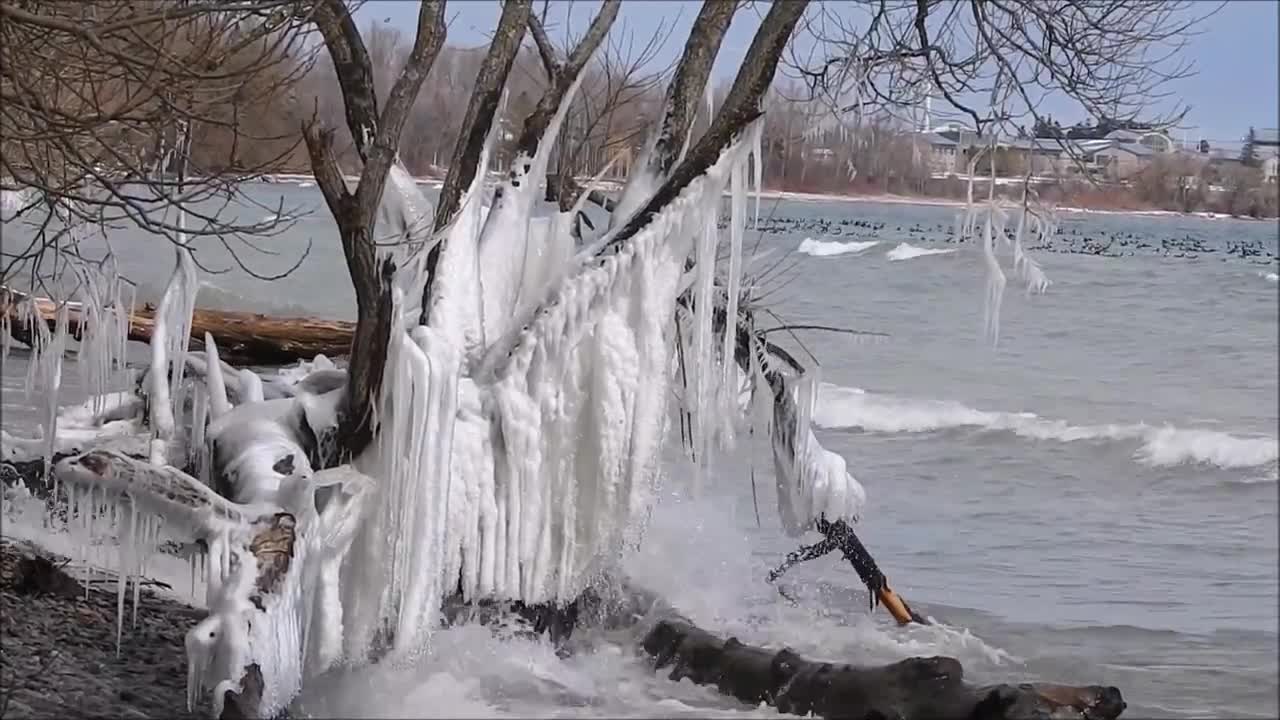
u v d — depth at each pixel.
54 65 9.23
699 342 10.84
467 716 9.31
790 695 9.80
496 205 11.09
